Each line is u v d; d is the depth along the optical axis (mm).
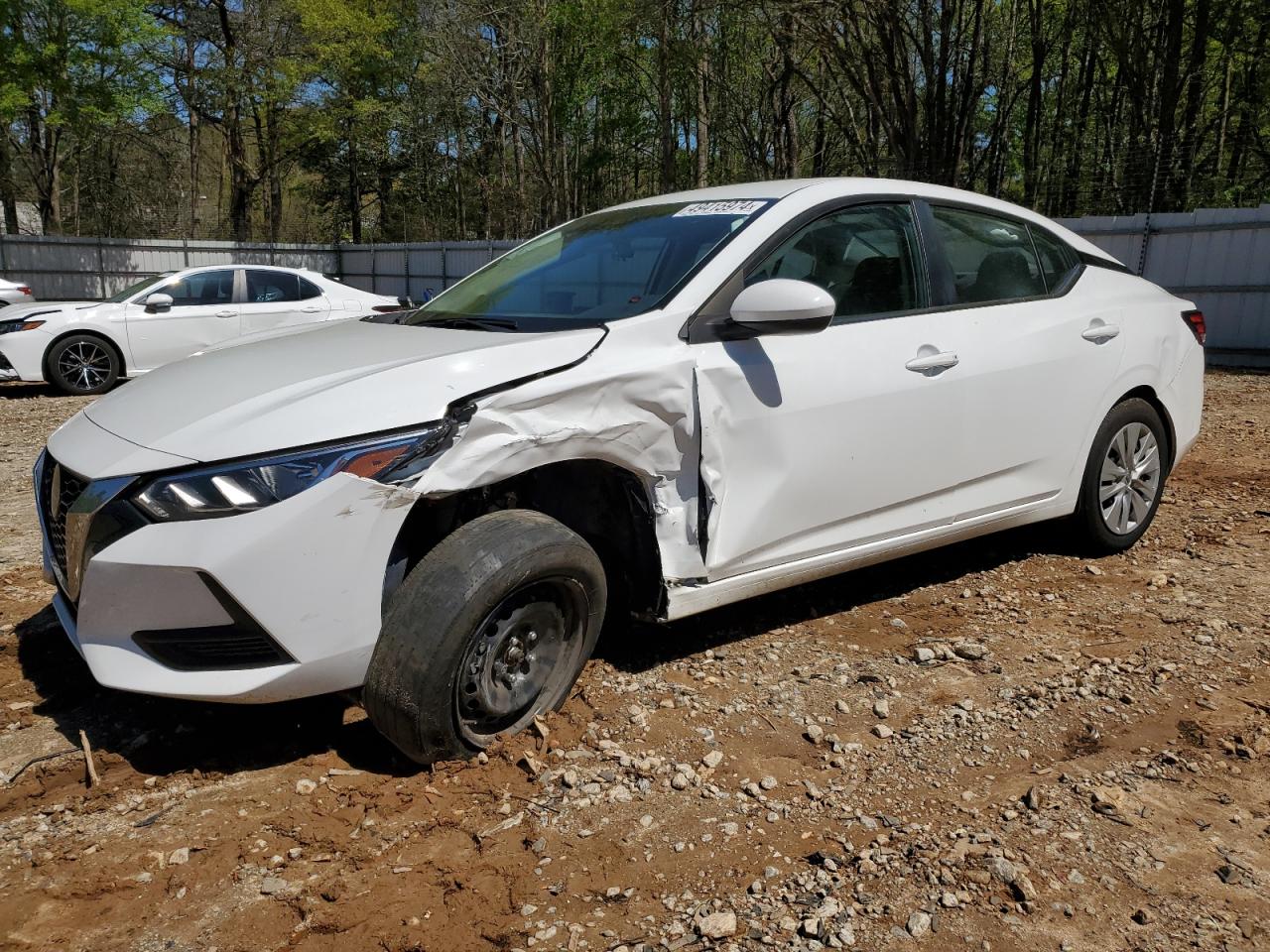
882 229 3814
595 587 3008
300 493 2545
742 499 3273
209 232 36438
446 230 40875
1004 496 4129
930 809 2654
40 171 31016
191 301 11758
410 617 2650
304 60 33000
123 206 38625
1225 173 25219
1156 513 5410
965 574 4523
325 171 39531
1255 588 4316
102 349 11305
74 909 2244
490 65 31891
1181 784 2777
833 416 3445
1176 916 2232
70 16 24156
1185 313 4918
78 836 2521
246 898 2277
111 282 25547
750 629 3873
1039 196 25578
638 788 2732
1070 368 4227
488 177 39406
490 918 2213
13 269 24375
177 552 2504
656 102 36469
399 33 35156
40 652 3645
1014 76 27172
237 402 2773
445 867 2385
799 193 3664
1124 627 3896
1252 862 2430
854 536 3652
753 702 3252
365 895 2283
